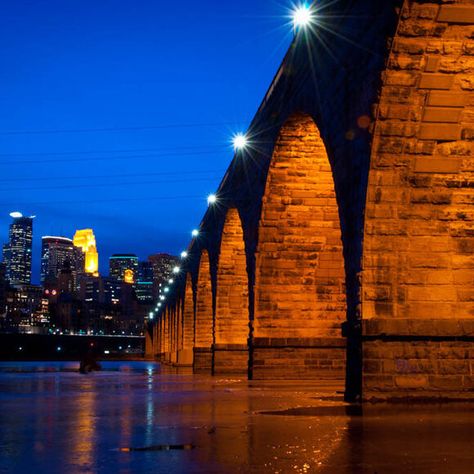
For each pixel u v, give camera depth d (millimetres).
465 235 16641
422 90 15352
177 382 29750
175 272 81188
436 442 9414
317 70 19578
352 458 8164
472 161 15977
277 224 28078
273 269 28828
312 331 29422
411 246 16500
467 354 16156
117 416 13477
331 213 27953
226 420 12484
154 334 151000
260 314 29188
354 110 16672
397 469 7441
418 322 16031
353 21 16656
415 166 16109
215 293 42312
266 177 26766
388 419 12234
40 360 139375
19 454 8719
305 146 25391
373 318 16125
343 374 29531
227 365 42062
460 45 14695
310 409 14508
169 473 7340
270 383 26891
